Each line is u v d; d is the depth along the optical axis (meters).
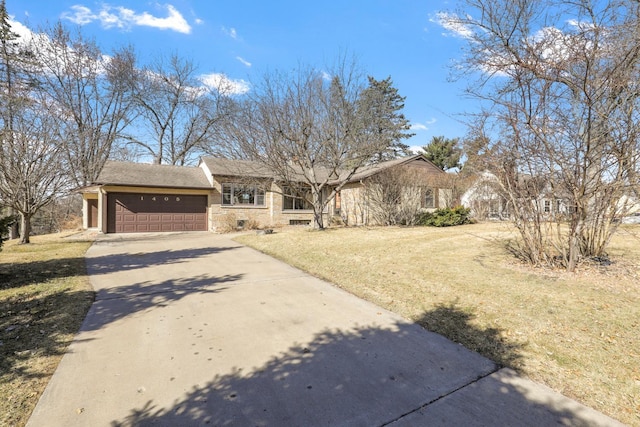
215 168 18.11
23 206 11.94
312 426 2.23
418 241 10.27
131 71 25.42
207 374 2.89
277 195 19.53
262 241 11.35
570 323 3.75
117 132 25.44
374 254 8.27
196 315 4.37
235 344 3.49
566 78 5.41
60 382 2.75
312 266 7.29
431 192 19.22
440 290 5.15
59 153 12.44
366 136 13.66
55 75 21.84
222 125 15.34
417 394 2.58
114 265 7.77
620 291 4.76
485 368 2.95
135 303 4.88
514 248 8.32
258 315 4.36
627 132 5.12
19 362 3.08
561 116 5.55
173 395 2.59
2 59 18.53
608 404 2.40
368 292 5.29
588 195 5.57
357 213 19.52
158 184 16.41
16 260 8.36
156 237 14.11
